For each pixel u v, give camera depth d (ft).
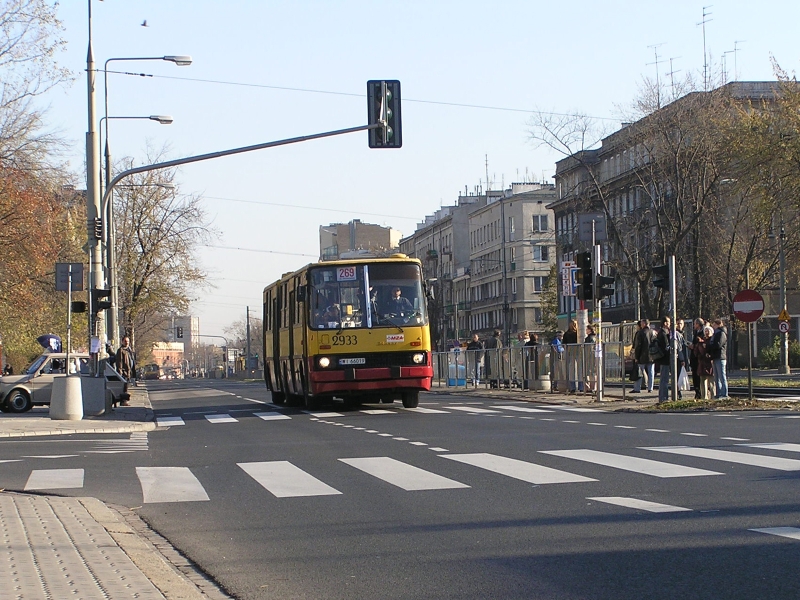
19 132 133.80
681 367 99.45
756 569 23.03
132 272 228.02
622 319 282.36
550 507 32.45
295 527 30.89
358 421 75.36
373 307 84.84
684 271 200.95
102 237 98.02
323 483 40.22
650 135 185.57
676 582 22.11
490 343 133.39
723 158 176.76
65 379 82.38
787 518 29.07
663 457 44.65
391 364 84.48
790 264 187.01
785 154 148.05
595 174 195.21
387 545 27.58
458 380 141.90
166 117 136.87
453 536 28.43
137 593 21.24
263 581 23.85
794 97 151.64
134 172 94.63
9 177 133.18
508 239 373.20
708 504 31.91
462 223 427.33
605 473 39.93
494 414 79.82
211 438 63.98
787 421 64.28
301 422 76.64
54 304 172.35
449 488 37.50
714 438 52.95
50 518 31.32
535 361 115.03
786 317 185.37
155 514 34.01
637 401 90.84
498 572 23.82
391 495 36.37
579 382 102.47
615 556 24.97
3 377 104.27
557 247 315.37
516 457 46.60
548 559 24.95
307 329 84.89
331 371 83.87
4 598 20.45
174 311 233.96
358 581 23.54
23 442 63.05
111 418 87.45
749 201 173.78
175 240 231.09
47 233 138.62
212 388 193.67
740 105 180.65
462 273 416.46
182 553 27.37
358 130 82.07
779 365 208.85
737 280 198.39
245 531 30.50
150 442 62.03
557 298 307.99
